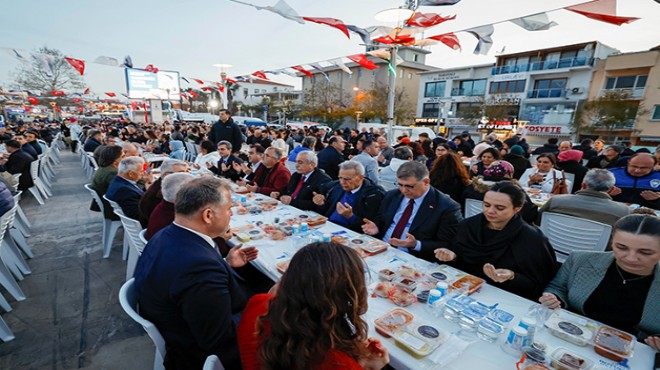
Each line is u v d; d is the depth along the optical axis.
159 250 1.36
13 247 2.98
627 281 1.36
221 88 9.49
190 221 1.42
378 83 31.25
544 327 1.29
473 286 1.57
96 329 2.32
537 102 24.12
